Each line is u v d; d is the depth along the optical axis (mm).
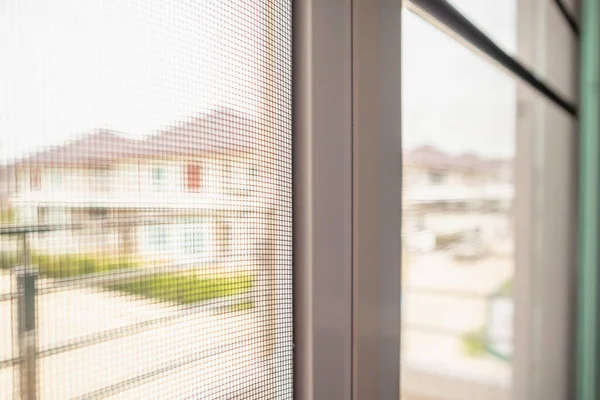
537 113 1402
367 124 531
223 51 373
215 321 371
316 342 460
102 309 292
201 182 355
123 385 305
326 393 475
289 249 452
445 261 1092
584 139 1603
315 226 458
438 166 1010
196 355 354
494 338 1311
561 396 1555
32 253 262
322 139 464
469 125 1106
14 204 256
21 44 256
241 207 393
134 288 310
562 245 1545
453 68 980
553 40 1422
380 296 563
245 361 402
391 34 575
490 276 1293
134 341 311
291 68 449
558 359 1538
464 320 1192
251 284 406
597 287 1590
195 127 350
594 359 1600
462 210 1145
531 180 1413
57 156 271
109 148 295
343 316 500
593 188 1590
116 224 299
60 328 274
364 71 523
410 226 929
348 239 506
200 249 356
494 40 1009
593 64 1585
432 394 1061
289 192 452
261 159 414
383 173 564
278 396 441
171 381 335
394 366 598
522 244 1407
